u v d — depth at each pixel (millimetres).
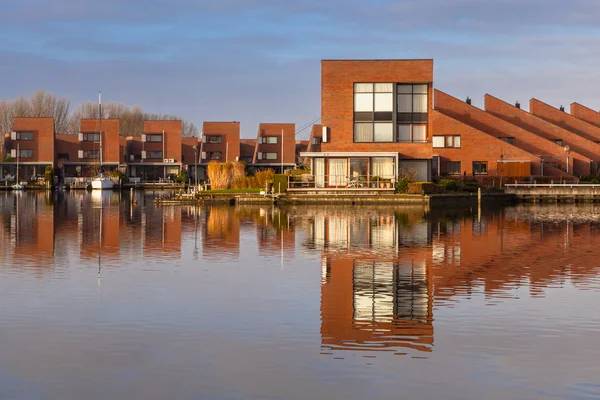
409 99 61781
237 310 16266
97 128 119062
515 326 14867
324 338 14016
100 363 12586
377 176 59562
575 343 13695
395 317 15641
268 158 124062
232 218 42594
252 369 12281
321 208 52656
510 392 11328
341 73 61625
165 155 122750
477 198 61094
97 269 21938
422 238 30688
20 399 11094
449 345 13562
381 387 11508
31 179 109312
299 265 22766
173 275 20828
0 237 31234
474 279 20188
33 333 14336
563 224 38625
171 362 12633
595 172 81875
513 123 86188
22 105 146625
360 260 23844
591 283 19547
